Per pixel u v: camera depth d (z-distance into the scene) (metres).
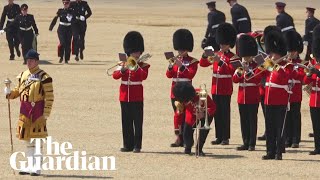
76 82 135.88
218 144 96.44
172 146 93.56
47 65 155.88
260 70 91.00
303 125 108.38
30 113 77.62
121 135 99.44
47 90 77.56
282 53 87.88
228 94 95.88
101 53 173.50
